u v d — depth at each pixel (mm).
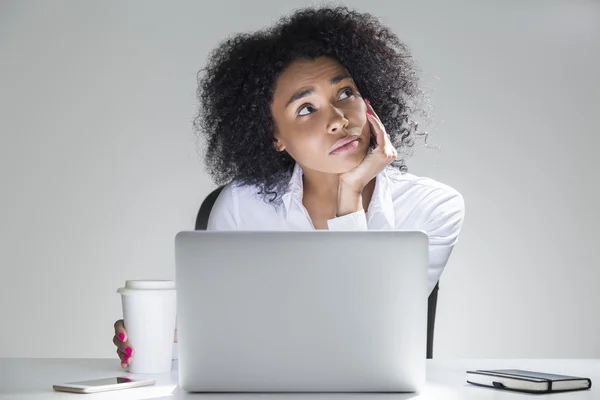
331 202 2127
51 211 3641
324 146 2047
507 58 3695
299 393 1079
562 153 3691
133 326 1292
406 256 1061
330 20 2148
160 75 3670
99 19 3693
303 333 1063
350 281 1059
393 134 2281
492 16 3699
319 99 2057
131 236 3627
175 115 3658
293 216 2094
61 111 3672
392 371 1064
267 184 2139
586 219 3678
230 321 1065
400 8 3678
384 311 1062
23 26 3691
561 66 3705
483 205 3654
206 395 1065
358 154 2039
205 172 3631
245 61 2137
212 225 2127
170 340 1318
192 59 3670
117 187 3645
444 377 1226
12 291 3613
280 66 2084
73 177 3650
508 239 3652
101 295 3609
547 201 3674
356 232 1061
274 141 2152
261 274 1060
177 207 3635
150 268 3617
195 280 1065
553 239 3666
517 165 3672
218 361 1068
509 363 1433
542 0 3709
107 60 3684
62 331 3598
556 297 3646
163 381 1195
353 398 1040
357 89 2139
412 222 2070
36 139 3662
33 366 1396
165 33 3684
